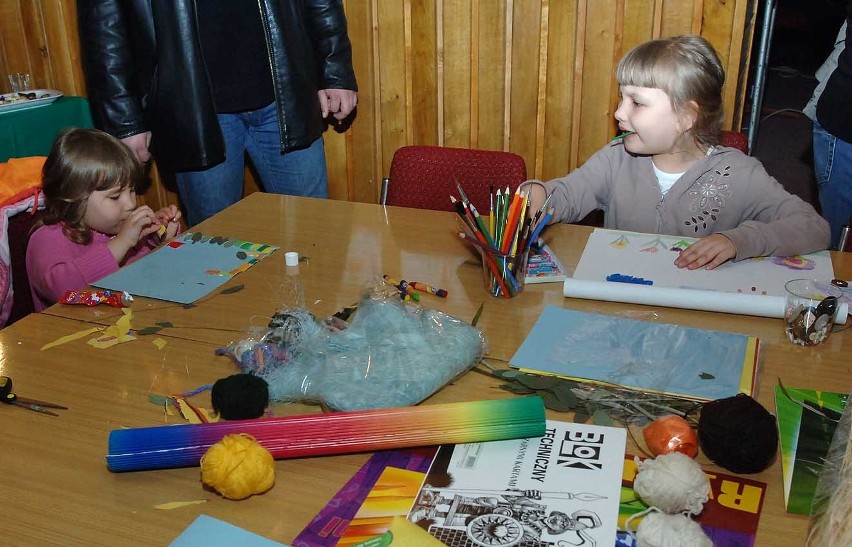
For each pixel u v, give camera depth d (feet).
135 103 7.37
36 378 3.77
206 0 7.08
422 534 2.73
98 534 2.81
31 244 5.80
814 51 17.31
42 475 3.12
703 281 4.56
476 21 8.54
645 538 2.60
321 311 4.37
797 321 3.97
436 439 3.18
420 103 9.06
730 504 2.89
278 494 3.01
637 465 3.00
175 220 6.24
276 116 7.80
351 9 8.74
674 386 3.58
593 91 8.50
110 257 5.51
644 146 5.67
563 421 3.36
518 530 2.75
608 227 6.17
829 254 4.93
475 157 6.59
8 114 9.02
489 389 3.62
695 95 5.38
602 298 4.44
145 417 3.46
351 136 9.39
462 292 4.59
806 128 13.91
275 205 6.05
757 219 5.64
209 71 7.33
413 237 5.39
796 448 3.16
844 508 2.41
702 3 7.86
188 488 3.05
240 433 3.16
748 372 3.68
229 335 4.13
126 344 4.06
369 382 3.49
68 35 9.90
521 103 8.77
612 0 8.07
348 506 2.92
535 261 4.91
